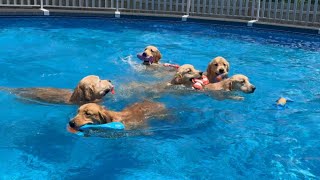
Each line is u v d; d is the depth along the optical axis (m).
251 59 4.32
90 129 2.24
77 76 3.45
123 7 6.60
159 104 2.63
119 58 4.09
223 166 2.07
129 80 3.27
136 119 2.40
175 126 2.48
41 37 4.95
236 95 2.96
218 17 6.37
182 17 6.32
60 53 4.23
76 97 2.62
